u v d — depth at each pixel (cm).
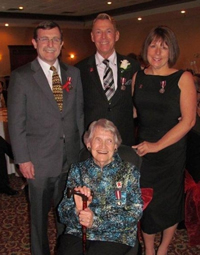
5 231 306
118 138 192
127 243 180
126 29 1361
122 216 179
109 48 240
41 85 213
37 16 1173
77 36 1495
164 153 219
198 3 867
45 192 227
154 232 230
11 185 421
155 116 216
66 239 184
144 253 259
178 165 223
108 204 182
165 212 227
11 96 214
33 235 236
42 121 217
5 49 1329
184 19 1116
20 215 338
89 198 172
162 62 209
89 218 170
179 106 211
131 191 183
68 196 171
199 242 263
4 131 427
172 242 279
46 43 209
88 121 247
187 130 210
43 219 233
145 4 1019
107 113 242
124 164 187
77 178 190
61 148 224
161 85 212
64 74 225
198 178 248
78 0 899
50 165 222
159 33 205
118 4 1012
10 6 975
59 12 1142
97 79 243
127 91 243
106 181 184
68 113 224
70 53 1495
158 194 225
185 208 259
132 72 246
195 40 1091
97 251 172
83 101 246
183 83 207
